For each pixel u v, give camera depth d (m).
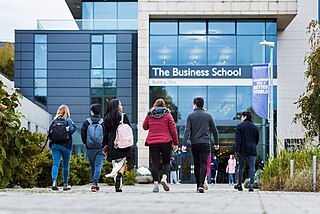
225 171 41.00
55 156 14.36
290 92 43.91
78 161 24.42
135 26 44.78
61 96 44.44
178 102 42.31
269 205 7.39
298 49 44.25
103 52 44.66
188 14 42.12
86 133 14.05
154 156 13.34
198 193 12.80
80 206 6.40
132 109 44.25
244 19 42.66
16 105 15.43
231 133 41.75
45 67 44.59
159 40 42.72
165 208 6.28
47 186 18.91
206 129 13.59
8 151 15.20
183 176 40.81
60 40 44.66
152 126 13.30
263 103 33.94
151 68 42.56
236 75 42.28
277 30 44.44
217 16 42.41
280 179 17.86
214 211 5.87
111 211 5.70
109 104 13.69
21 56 44.62
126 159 13.80
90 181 24.72
